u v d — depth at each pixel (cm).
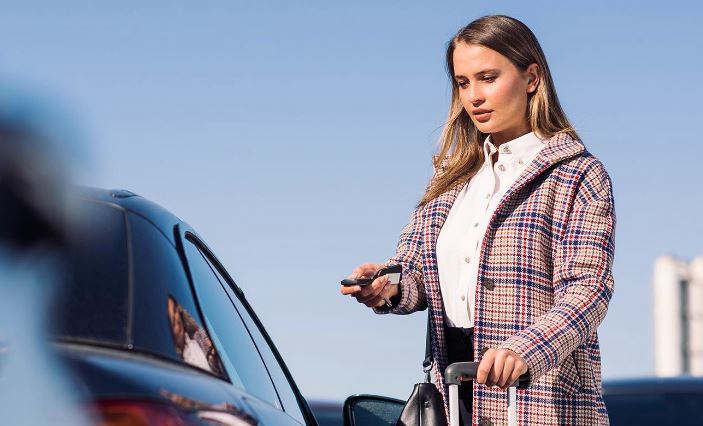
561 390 280
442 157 317
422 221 314
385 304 304
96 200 166
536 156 293
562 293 279
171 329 151
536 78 306
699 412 945
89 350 134
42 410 107
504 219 289
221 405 140
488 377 247
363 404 270
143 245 162
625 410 952
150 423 120
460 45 304
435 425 263
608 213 285
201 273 190
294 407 238
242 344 206
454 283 296
